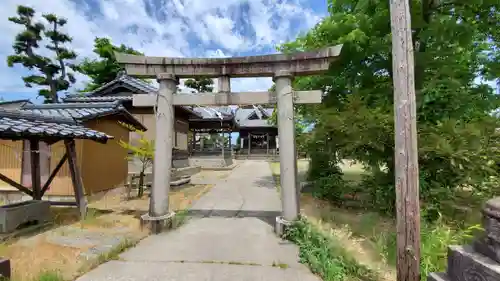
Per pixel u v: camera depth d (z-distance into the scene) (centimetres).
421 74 656
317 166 941
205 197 884
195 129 2181
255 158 3061
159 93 543
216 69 543
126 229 526
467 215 528
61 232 500
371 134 574
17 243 442
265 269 360
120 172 967
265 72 532
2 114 504
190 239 479
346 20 727
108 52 2269
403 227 313
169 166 548
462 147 503
